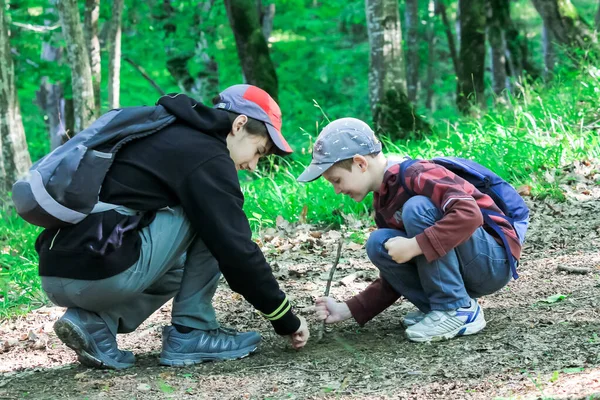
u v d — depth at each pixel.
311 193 6.88
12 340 4.00
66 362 3.51
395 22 10.61
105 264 2.94
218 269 3.28
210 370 3.16
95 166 2.91
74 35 9.47
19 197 2.88
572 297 3.78
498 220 3.21
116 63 10.22
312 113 19.22
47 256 3.00
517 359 2.93
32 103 16.80
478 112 10.05
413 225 3.12
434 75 22.58
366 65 20.06
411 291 3.36
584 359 2.84
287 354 3.34
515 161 6.77
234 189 3.01
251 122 3.16
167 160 2.99
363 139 3.18
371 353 3.22
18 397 2.97
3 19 8.66
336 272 4.97
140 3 13.80
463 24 12.52
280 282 4.82
